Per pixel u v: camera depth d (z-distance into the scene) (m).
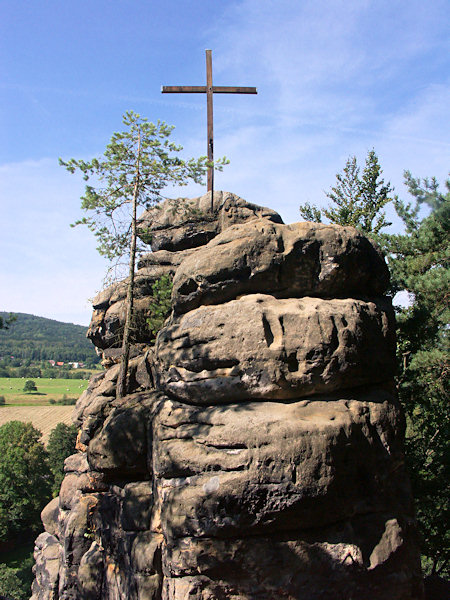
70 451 55.16
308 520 8.61
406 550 9.13
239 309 9.85
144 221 16.84
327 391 9.64
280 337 9.57
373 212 23.77
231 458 8.73
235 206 16.08
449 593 13.00
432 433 18.72
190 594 8.61
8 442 51.84
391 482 9.60
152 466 10.59
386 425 9.77
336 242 10.52
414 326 16.94
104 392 14.05
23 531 50.03
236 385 9.54
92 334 17.09
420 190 18.83
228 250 10.52
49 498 52.22
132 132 14.88
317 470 8.57
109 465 11.62
